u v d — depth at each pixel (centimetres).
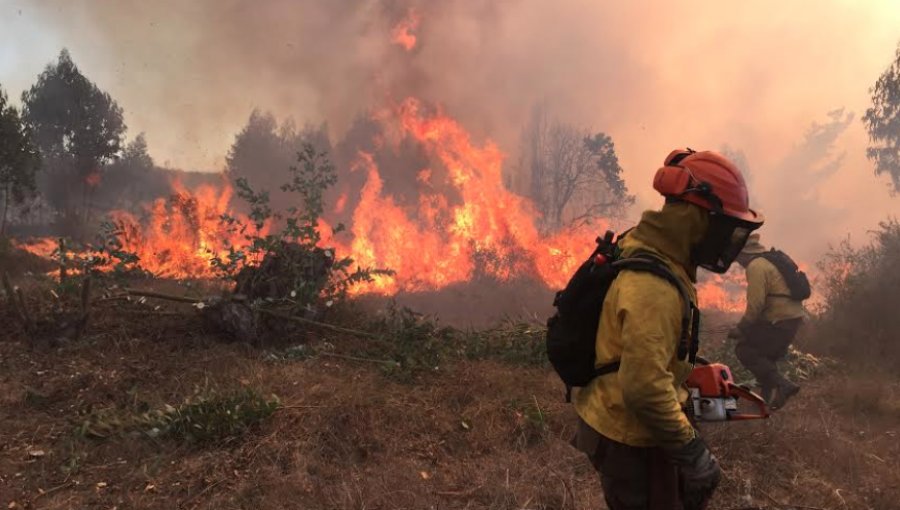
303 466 353
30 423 404
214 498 325
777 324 491
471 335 613
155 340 543
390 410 419
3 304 575
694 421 205
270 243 600
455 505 329
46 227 4047
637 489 197
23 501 320
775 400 480
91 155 4356
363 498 324
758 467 373
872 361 620
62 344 519
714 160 195
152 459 362
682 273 193
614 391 194
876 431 446
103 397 443
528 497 332
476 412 431
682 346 188
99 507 317
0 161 2480
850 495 346
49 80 4334
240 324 548
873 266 765
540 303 1317
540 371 530
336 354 544
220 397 411
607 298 194
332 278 660
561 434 410
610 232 204
